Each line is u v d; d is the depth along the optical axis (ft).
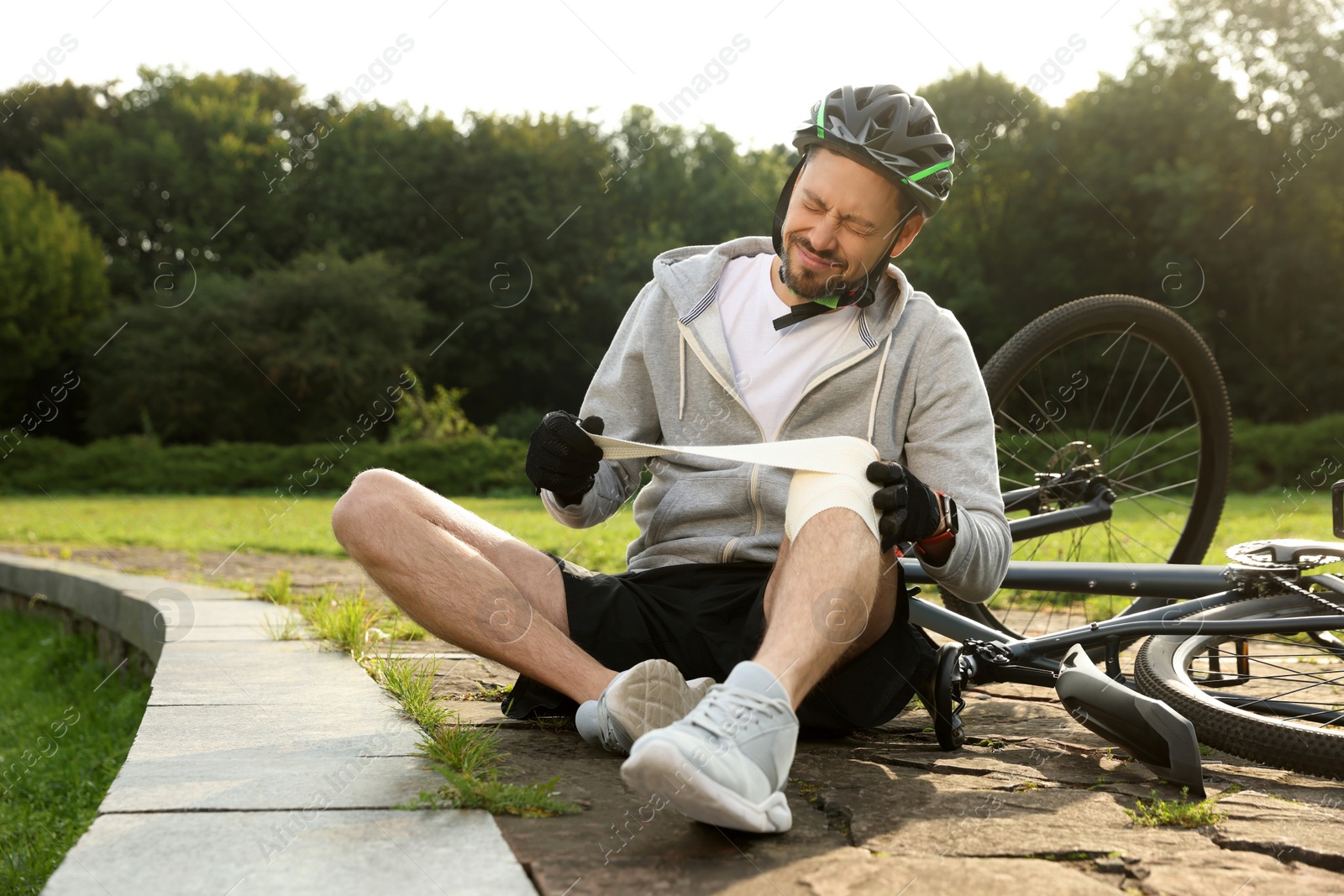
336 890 3.47
